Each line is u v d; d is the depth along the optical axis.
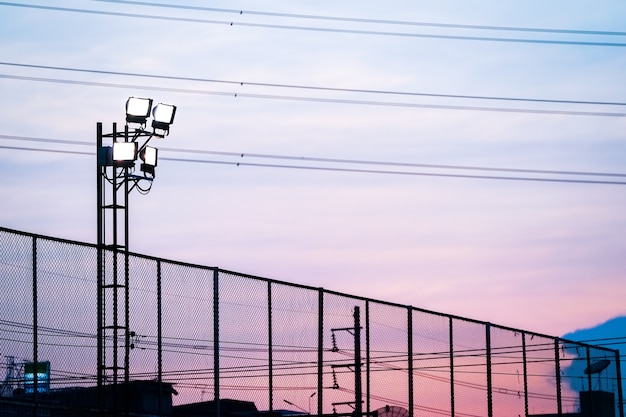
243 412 29.23
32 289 24.55
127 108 33.53
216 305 29.05
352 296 33.34
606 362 45.97
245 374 29.44
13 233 24.25
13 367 23.91
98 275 26.34
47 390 24.70
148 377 27.11
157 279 27.67
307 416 31.03
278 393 30.34
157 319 27.52
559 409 42.03
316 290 32.09
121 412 26.41
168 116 34.12
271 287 30.69
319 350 31.80
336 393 32.09
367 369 33.31
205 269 28.97
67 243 25.62
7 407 23.66
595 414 44.72
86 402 25.69
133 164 32.88
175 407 27.66
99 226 33.28
